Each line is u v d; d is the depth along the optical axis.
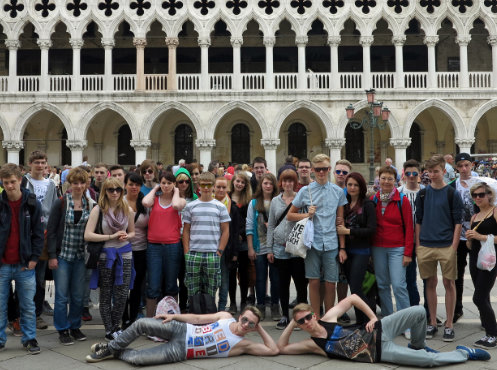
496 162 17.72
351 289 7.52
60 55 30.11
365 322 6.85
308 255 7.68
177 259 8.11
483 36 29.50
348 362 6.43
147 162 9.16
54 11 25.89
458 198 7.47
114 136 29.66
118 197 7.34
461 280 8.44
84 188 7.46
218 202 7.92
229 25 25.84
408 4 25.91
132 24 25.95
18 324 7.86
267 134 25.72
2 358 6.73
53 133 29.64
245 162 29.84
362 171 29.59
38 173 8.61
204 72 25.88
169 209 8.10
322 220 7.64
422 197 7.80
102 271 7.37
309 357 6.64
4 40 26.38
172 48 26.00
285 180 8.07
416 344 6.61
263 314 8.80
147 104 25.81
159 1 26.02
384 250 7.64
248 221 8.83
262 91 25.69
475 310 9.17
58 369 6.29
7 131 25.61
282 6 25.86
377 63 30.00
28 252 7.00
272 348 6.70
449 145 29.69
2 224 6.85
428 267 7.61
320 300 8.68
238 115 29.53
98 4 26.12
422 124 29.67
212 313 7.30
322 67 30.11
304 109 28.62
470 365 6.27
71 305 7.52
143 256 8.30
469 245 7.39
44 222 8.48
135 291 8.30
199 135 25.77
